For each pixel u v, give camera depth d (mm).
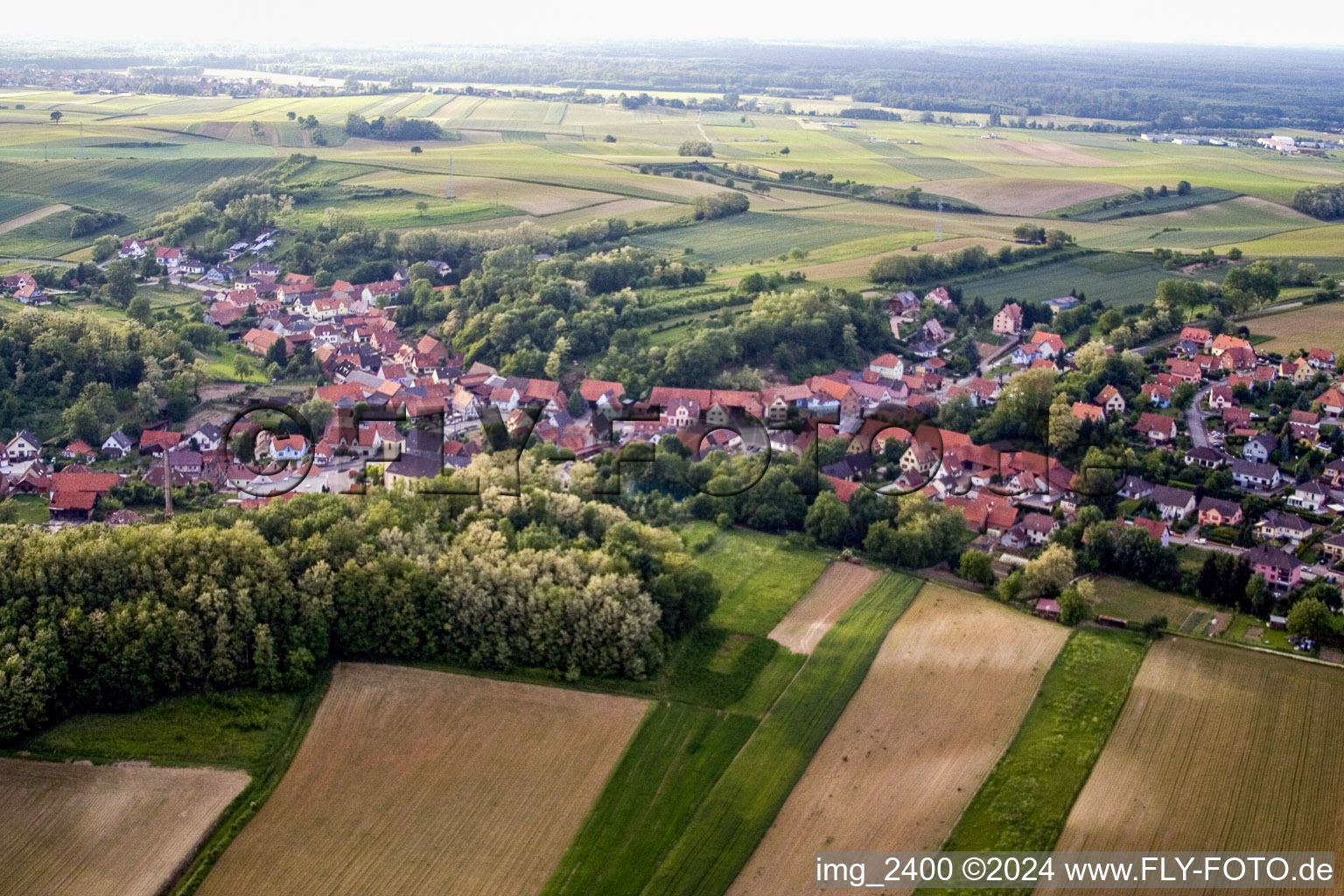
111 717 101938
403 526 128875
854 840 93750
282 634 111438
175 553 114500
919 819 95938
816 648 122375
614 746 104312
